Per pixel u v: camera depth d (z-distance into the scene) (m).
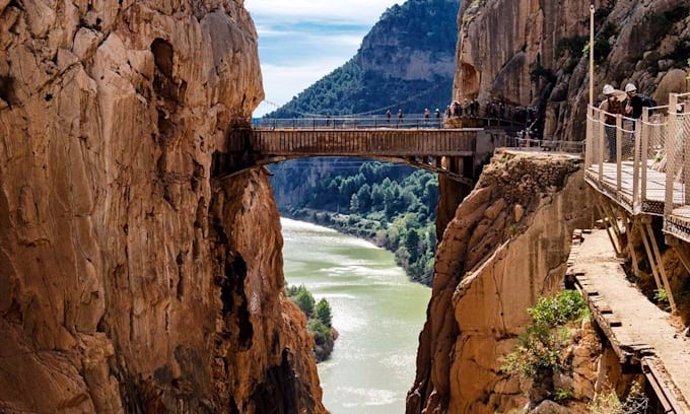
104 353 25.31
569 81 44.75
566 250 31.55
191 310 33.44
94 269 25.55
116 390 25.45
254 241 42.88
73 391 23.33
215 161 38.75
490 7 51.34
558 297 20.84
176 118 32.88
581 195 31.53
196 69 34.06
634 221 14.48
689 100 15.34
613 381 14.39
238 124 40.91
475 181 37.91
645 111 15.33
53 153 24.42
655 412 11.92
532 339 19.88
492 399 30.62
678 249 11.98
